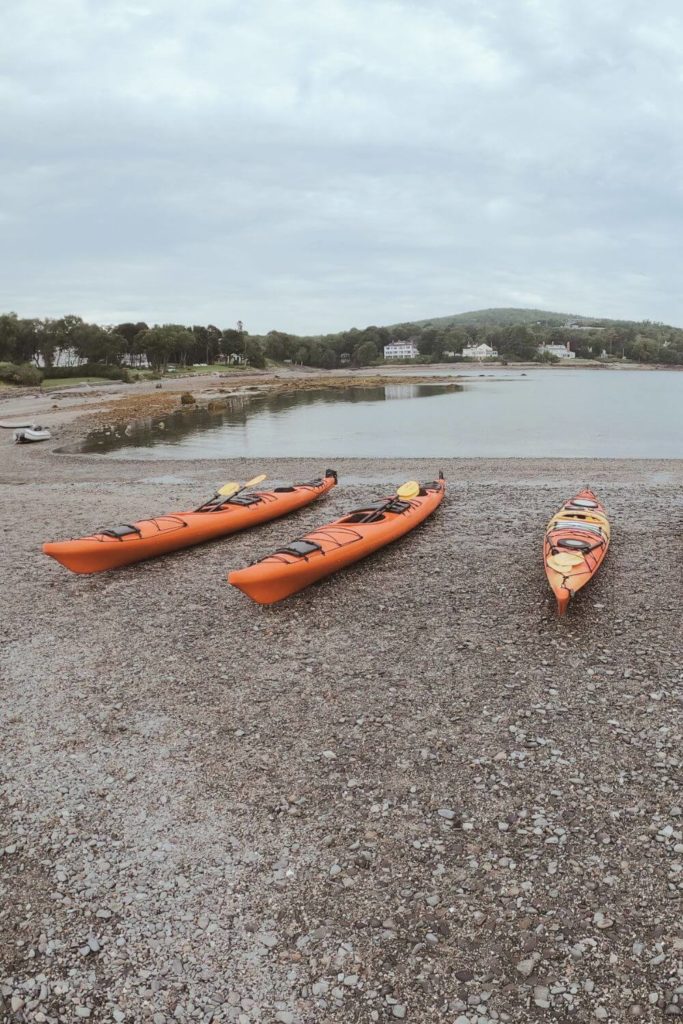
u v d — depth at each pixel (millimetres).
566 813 5391
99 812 5641
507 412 47469
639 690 7156
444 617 9305
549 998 3924
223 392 75312
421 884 4773
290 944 4355
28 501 17672
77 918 4605
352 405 55406
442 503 16234
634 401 58750
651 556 11547
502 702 7070
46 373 95312
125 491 18906
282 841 5242
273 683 7691
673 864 4816
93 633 9188
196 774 6102
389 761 6180
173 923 4539
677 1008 3820
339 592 10422
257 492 15469
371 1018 3857
